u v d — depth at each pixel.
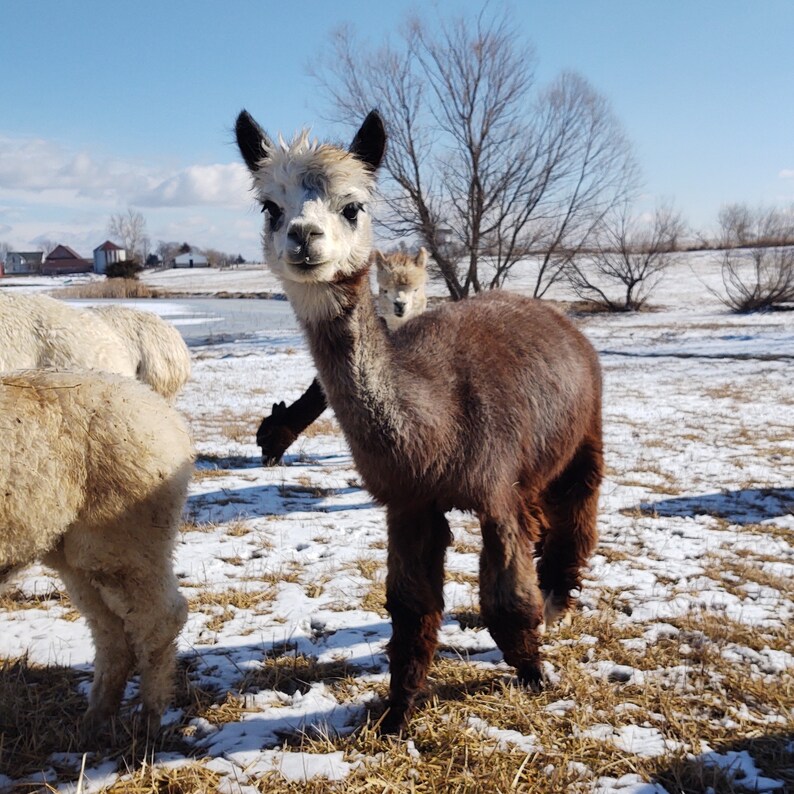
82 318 6.17
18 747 3.46
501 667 4.25
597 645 4.46
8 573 3.48
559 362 4.32
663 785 3.21
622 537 6.42
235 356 22.98
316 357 3.54
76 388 3.57
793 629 4.59
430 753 3.46
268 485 8.30
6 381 3.49
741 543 6.29
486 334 4.08
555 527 4.74
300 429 7.88
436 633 3.74
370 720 3.66
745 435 11.08
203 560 5.91
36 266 132.75
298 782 3.24
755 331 27.03
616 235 41.19
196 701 3.84
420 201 28.59
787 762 3.33
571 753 3.40
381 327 3.63
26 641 4.48
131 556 3.52
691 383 16.81
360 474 3.70
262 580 5.53
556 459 4.25
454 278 29.56
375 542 6.40
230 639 4.58
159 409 3.76
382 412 3.45
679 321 32.81
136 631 3.58
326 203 3.40
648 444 10.41
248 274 86.56
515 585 3.73
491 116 27.97
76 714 3.76
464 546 6.30
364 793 3.18
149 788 3.21
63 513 3.42
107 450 3.49
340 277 3.41
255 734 3.61
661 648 4.39
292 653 4.41
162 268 114.00
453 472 3.60
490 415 3.69
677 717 3.65
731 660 4.24
